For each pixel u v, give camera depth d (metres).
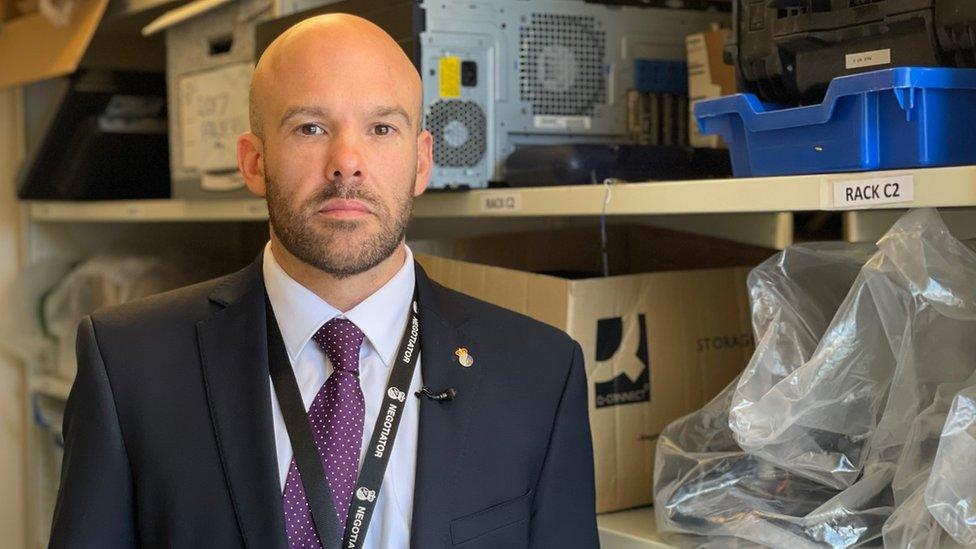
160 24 2.26
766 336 1.26
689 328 1.59
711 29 1.79
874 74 1.12
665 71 1.84
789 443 1.22
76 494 1.21
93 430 1.22
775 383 1.25
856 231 1.56
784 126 1.24
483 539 1.24
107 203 2.61
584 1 1.76
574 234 2.11
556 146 1.57
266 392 1.22
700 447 1.38
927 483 1.07
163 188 2.83
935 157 1.12
